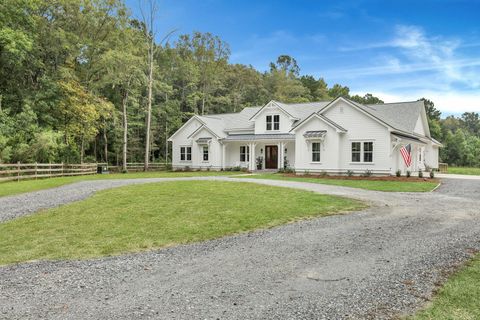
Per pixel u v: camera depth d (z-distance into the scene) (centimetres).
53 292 479
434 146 3609
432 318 394
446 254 644
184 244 733
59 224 897
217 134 3225
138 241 754
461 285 493
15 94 2897
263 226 884
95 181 2053
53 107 2880
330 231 826
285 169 2667
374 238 758
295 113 3017
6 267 595
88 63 3347
